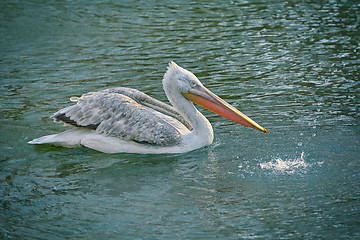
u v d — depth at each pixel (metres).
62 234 7.05
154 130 9.76
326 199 7.76
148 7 21.94
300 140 10.03
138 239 6.87
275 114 11.43
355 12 19.92
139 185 8.48
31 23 19.80
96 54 16.25
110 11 21.42
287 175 8.66
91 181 8.67
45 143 10.09
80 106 10.05
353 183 8.23
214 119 11.54
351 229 6.93
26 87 13.49
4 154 9.77
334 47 16.14
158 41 17.45
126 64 15.24
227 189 8.24
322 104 11.88
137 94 10.41
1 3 22.58
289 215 7.35
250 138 10.34
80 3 22.72
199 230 7.04
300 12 20.33
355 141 9.84
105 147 9.95
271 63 15.02
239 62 15.21
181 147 9.85
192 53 16.12
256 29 18.41
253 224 7.16
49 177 8.85
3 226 7.26
